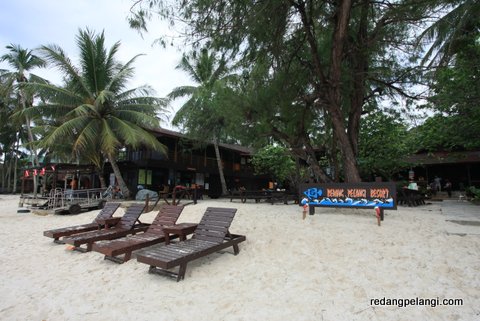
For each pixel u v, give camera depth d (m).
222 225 5.73
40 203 14.59
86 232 7.45
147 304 3.89
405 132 15.21
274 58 8.86
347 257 5.00
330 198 7.89
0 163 41.16
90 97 16.59
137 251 6.19
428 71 10.75
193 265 5.16
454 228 6.26
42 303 4.06
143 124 17.86
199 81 21.09
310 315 3.41
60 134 14.62
